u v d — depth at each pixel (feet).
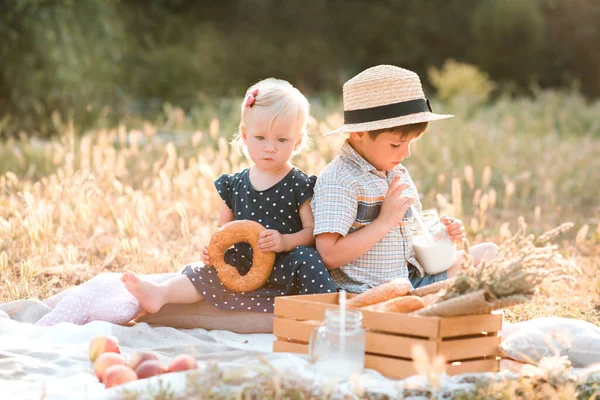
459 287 11.57
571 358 12.20
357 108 14.51
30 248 20.17
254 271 14.17
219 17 79.71
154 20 73.56
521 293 11.39
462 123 47.39
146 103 61.67
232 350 12.84
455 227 15.34
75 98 49.11
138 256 19.54
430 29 85.10
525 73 82.99
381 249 14.52
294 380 10.22
